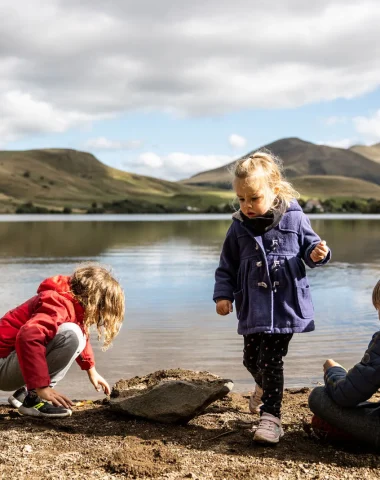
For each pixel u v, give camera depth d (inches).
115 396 127.4
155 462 95.1
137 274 360.5
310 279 341.4
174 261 443.5
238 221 116.7
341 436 102.7
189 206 5201.8
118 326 121.1
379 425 99.3
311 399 105.3
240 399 132.4
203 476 89.6
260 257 111.4
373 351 99.0
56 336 114.3
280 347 109.8
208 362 163.9
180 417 114.4
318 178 7578.7
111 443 104.5
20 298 267.9
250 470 91.9
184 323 213.5
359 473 91.1
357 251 547.5
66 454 99.1
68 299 116.6
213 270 382.3
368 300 265.9
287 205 113.9
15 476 89.8
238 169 110.3
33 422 116.5
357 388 98.7
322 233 885.8
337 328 205.8
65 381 146.9
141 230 1011.9
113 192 6722.4
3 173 6264.8
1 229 1041.5
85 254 508.1
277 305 110.0
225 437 108.0
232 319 220.5
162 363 162.6
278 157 117.5
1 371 117.5
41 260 450.9
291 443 104.5
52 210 3848.4
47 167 7229.3
